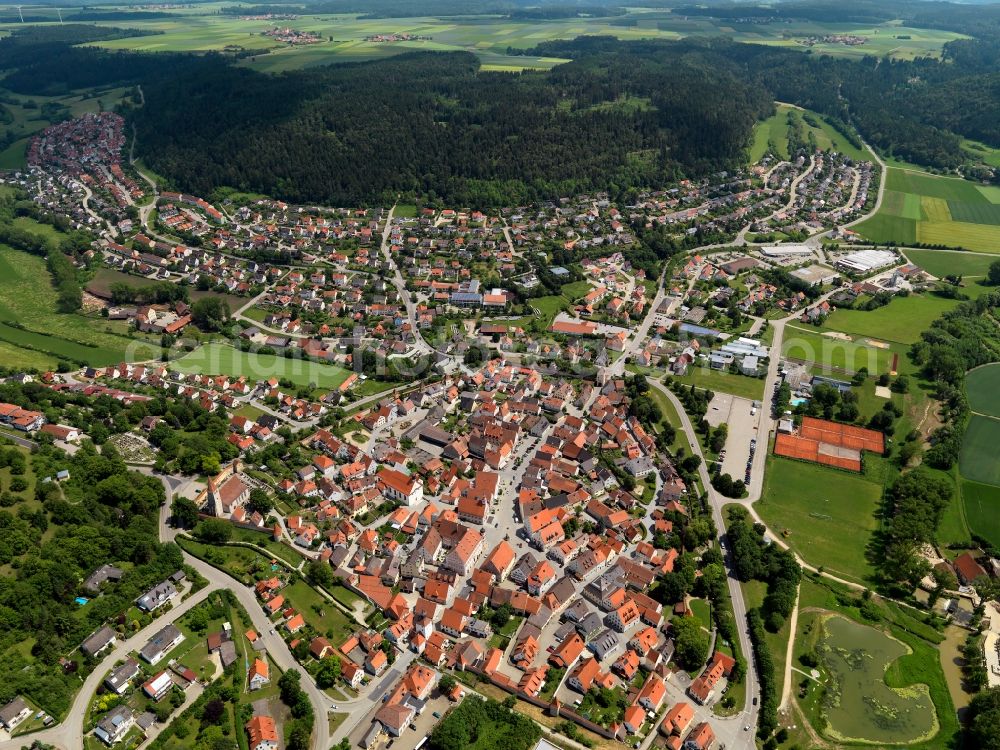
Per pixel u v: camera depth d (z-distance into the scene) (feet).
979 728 532.32
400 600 633.61
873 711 566.77
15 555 631.97
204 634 607.37
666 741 535.60
